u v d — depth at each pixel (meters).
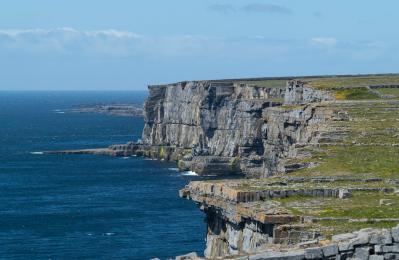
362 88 197.12
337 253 56.22
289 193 83.25
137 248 172.25
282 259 56.22
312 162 105.75
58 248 174.38
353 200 81.88
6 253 170.50
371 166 100.94
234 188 84.50
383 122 134.50
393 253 55.78
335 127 129.88
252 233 78.38
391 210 76.38
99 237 184.00
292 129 165.62
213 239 88.62
